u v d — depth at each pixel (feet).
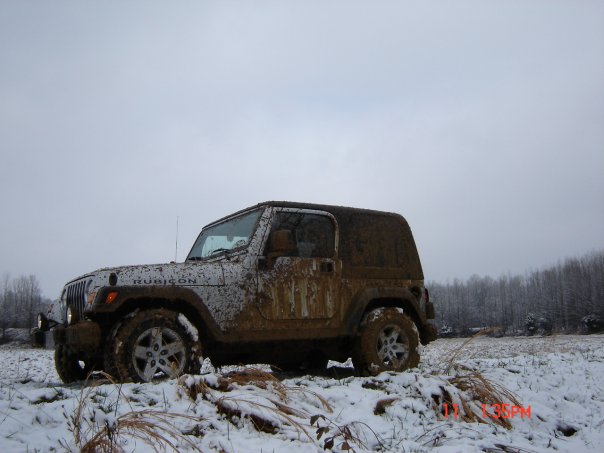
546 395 17.29
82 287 17.56
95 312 16.07
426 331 22.89
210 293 17.84
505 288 297.74
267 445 10.93
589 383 20.02
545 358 28.89
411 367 21.03
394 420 14.01
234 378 15.06
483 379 16.37
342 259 21.07
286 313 19.16
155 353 16.25
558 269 271.08
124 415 11.25
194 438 11.20
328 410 13.69
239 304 18.31
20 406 12.24
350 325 20.30
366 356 20.25
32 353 58.65
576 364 24.80
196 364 16.74
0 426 10.86
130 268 17.07
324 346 20.54
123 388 13.91
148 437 10.57
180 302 17.67
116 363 15.62
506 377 19.62
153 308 16.97
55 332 17.42
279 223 20.13
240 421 12.12
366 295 20.88
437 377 16.44
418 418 14.35
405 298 21.97
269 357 19.89
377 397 14.94
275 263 19.34
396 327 21.11
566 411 16.51
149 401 13.12
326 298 20.15
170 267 17.62
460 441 12.48
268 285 19.01
